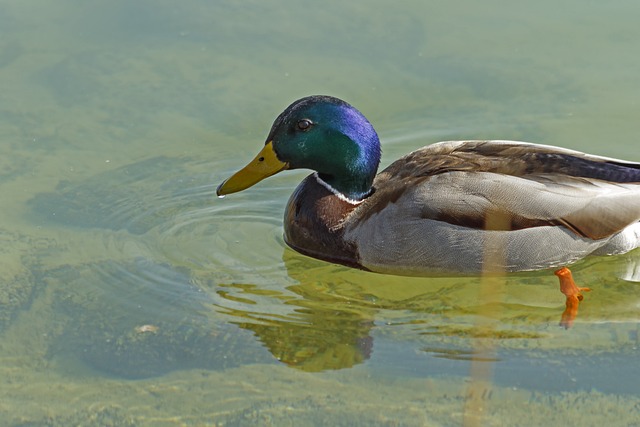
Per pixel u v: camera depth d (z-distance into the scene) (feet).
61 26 59.67
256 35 58.90
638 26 58.49
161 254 43.11
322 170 43.06
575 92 53.62
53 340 36.88
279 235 45.16
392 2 62.03
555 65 55.62
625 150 49.06
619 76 54.54
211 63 56.49
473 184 40.04
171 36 58.90
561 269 40.60
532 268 40.83
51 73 55.67
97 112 52.80
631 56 55.98
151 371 35.06
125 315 38.45
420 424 31.73
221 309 38.99
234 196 48.08
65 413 32.89
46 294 39.73
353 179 42.86
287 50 57.62
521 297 40.01
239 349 36.27
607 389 33.06
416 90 54.24
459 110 52.75
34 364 35.50
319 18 60.54
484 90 54.08
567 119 51.62
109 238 44.01
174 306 39.14
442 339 36.76
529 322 37.96
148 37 58.75
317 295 40.27
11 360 35.73
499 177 40.14
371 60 56.59
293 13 61.11
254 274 41.91
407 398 33.09
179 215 46.16
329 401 33.12
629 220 40.60
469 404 32.48
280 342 36.70
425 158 42.32
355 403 32.96
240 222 46.03
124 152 50.08
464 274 41.01
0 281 40.47
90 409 33.06
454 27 59.26
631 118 51.39
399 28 59.26
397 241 40.60
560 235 40.19
